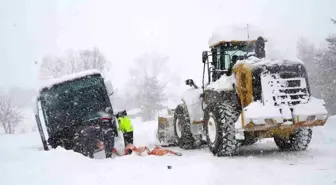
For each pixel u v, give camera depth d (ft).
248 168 19.83
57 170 19.51
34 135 61.05
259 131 23.93
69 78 32.42
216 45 29.07
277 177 17.46
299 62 23.32
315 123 22.04
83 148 26.21
